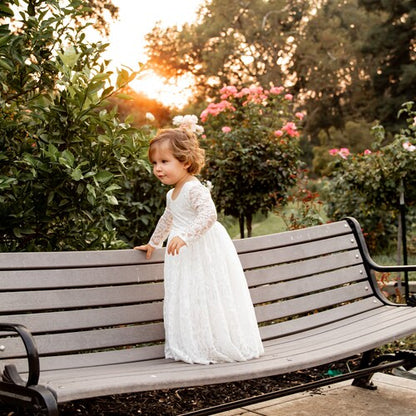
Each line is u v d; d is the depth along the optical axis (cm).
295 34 4069
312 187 1284
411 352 328
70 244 348
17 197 317
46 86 353
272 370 239
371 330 306
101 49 355
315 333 327
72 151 335
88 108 322
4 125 326
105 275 279
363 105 4009
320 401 330
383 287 536
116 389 197
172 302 274
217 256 278
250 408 322
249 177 724
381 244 924
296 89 4106
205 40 3966
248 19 3966
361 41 3984
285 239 349
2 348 240
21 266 257
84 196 323
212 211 275
